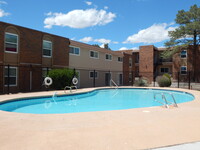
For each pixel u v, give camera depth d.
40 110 8.12
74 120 4.81
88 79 20.64
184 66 27.83
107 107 9.21
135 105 9.89
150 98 12.73
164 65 32.81
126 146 3.04
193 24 22.88
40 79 14.69
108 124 4.44
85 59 20.17
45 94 11.03
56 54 16.20
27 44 13.58
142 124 4.45
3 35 11.91
